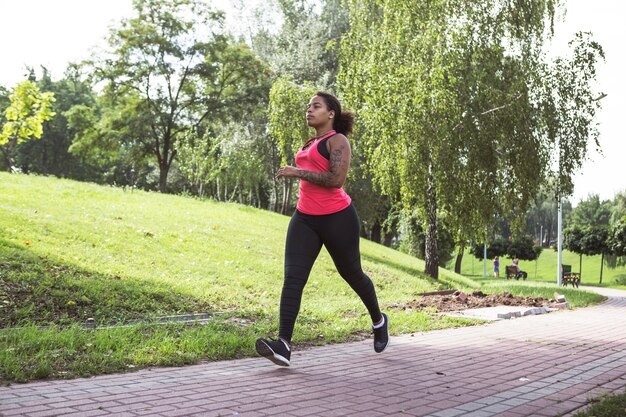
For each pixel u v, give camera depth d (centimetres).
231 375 443
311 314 845
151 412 322
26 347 482
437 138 1575
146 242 1327
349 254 491
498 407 359
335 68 3825
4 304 680
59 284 798
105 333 552
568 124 1736
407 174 1603
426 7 1645
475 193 1683
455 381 440
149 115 3978
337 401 365
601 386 430
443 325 820
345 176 475
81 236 1216
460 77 1658
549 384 434
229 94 4147
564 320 970
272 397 371
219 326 664
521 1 1762
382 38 1698
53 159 5994
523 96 1681
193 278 1095
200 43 4097
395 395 388
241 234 1772
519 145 1678
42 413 310
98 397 353
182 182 5781
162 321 712
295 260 478
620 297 1950
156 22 4056
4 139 984
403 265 2177
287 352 459
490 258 6106
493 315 976
